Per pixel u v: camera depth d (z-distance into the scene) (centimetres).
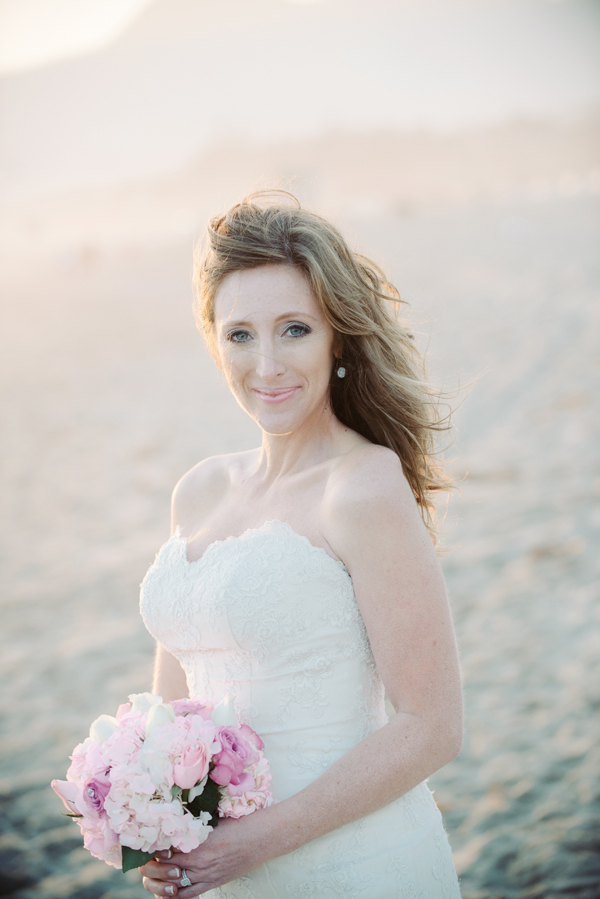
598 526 658
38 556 759
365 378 169
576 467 805
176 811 131
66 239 6600
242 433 1079
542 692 446
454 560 635
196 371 1479
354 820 142
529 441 899
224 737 139
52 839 372
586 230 2764
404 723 140
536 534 662
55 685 521
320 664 149
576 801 351
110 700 495
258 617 148
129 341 1816
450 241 2880
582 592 556
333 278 154
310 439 168
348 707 151
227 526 171
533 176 9325
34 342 1912
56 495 924
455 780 382
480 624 532
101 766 135
